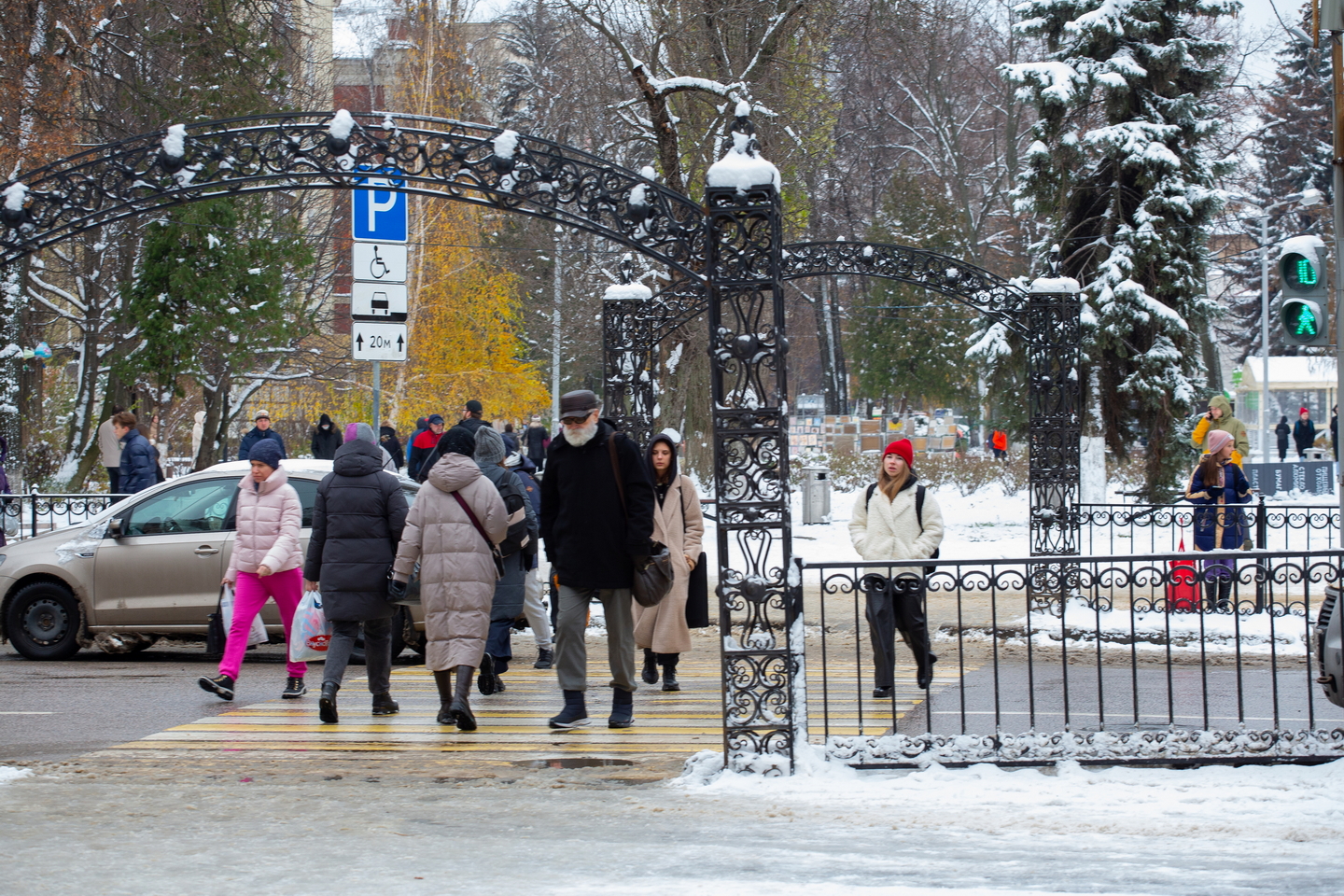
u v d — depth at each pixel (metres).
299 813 11.59
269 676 21.28
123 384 55.78
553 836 10.58
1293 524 33.09
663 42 41.44
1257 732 13.19
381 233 21.23
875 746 13.31
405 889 8.80
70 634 22.69
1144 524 29.91
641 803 11.97
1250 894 8.32
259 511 18.16
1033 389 27.31
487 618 15.98
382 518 16.52
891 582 13.66
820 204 76.50
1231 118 63.94
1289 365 79.56
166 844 10.37
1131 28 43.88
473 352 77.44
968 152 92.69
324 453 43.81
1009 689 19.12
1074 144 43.62
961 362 88.94
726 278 13.23
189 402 77.38
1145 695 18.50
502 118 75.94
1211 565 14.96
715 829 10.82
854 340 95.19
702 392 52.03
